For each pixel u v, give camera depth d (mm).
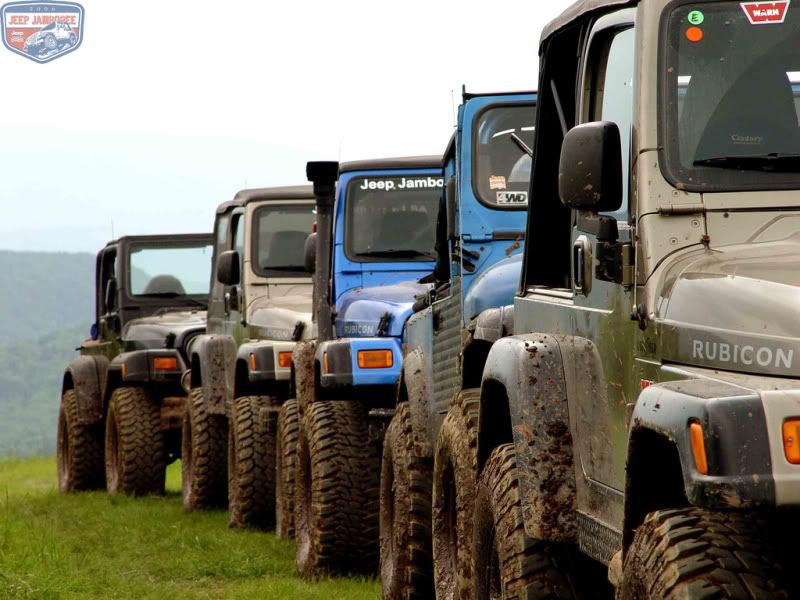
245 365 47750
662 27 15227
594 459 16891
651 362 14547
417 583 28797
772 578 12078
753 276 13430
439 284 29875
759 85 15023
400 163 39625
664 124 15031
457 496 22781
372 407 36031
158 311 66062
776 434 11789
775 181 14734
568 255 20734
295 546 40844
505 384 18672
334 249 39344
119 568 38406
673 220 14750
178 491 65625
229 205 53031
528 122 28859
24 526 46562
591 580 18000
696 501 12023
